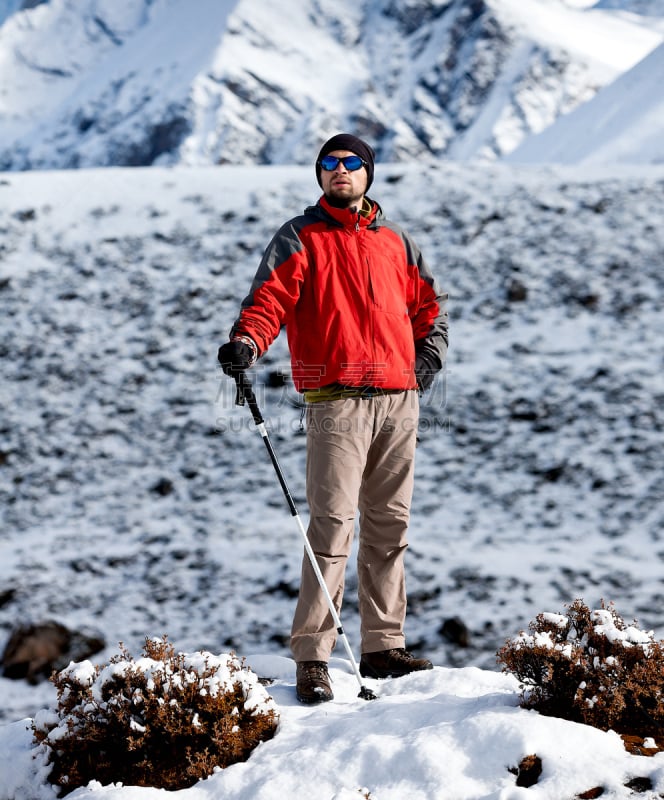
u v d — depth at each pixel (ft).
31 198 89.35
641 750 12.46
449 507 46.24
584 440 50.62
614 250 71.67
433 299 18.52
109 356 64.54
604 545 40.86
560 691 13.65
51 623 34.45
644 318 62.80
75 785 13.62
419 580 37.83
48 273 75.87
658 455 48.16
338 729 13.71
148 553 42.60
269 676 18.25
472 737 12.48
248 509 47.26
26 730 15.42
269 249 16.84
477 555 40.04
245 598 37.68
